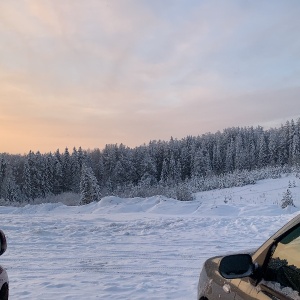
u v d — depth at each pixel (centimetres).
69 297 558
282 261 223
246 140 11219
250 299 228
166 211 2084
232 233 1066
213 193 5831
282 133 10044
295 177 6769
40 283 627
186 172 9756
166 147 10175
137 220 1334
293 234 226
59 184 8238
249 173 7412
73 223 1262
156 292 585
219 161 10394
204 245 918
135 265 744
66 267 730
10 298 552
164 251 860
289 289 204
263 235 1024
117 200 2530
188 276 671
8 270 710
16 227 1172
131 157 9231
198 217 1412
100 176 9162
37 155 8019
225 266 240
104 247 905
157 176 9775
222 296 267
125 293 580
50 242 960
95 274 684
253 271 234
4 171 7669
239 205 1948
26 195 7388
